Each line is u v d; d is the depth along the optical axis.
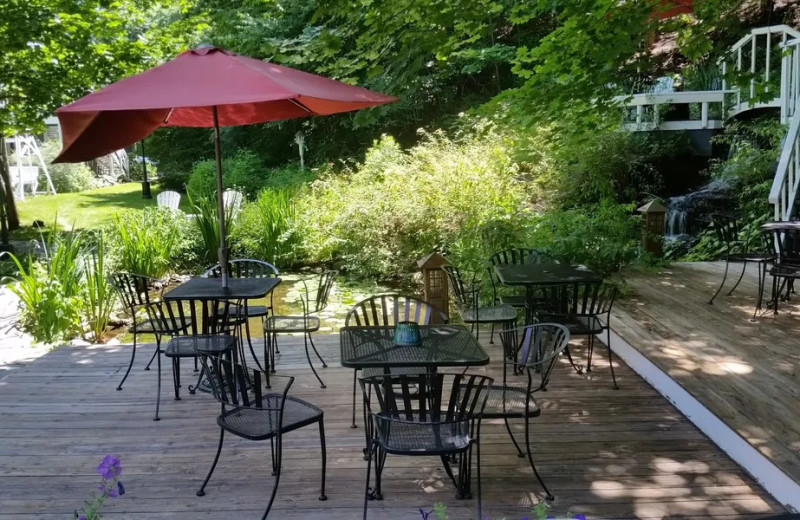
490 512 2.84
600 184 10.14
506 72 15.48
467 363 2.80
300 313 7.45
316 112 4.89
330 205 10.20
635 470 3.18
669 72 12.20
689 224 9.70
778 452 2.96
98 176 21.03
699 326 5.07
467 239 7.12
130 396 4.39
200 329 6.32
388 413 2.66
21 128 11.58
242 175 15.60
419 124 15.97
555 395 4.18
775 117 9.98
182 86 3.34
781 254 5.18
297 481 3.16
